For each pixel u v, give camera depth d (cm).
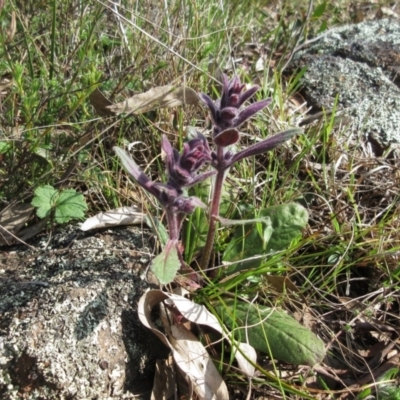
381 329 44
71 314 39
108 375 38
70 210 45
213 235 42
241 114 37
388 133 58
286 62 64
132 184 49
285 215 44
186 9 60
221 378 38
